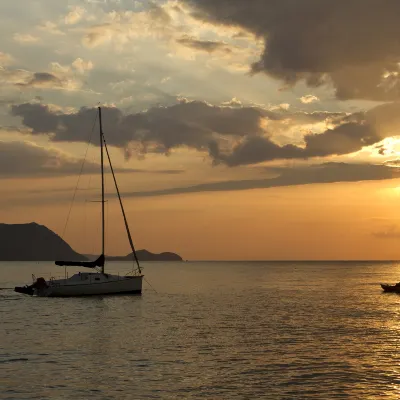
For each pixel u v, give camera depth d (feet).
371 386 86.79
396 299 265.34
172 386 86.58
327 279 505.66
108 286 247.09
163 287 368.89
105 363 102.78
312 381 89.86
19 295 274.36
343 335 139.64
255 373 95.25
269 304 233.96
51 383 88.07
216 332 144.25
